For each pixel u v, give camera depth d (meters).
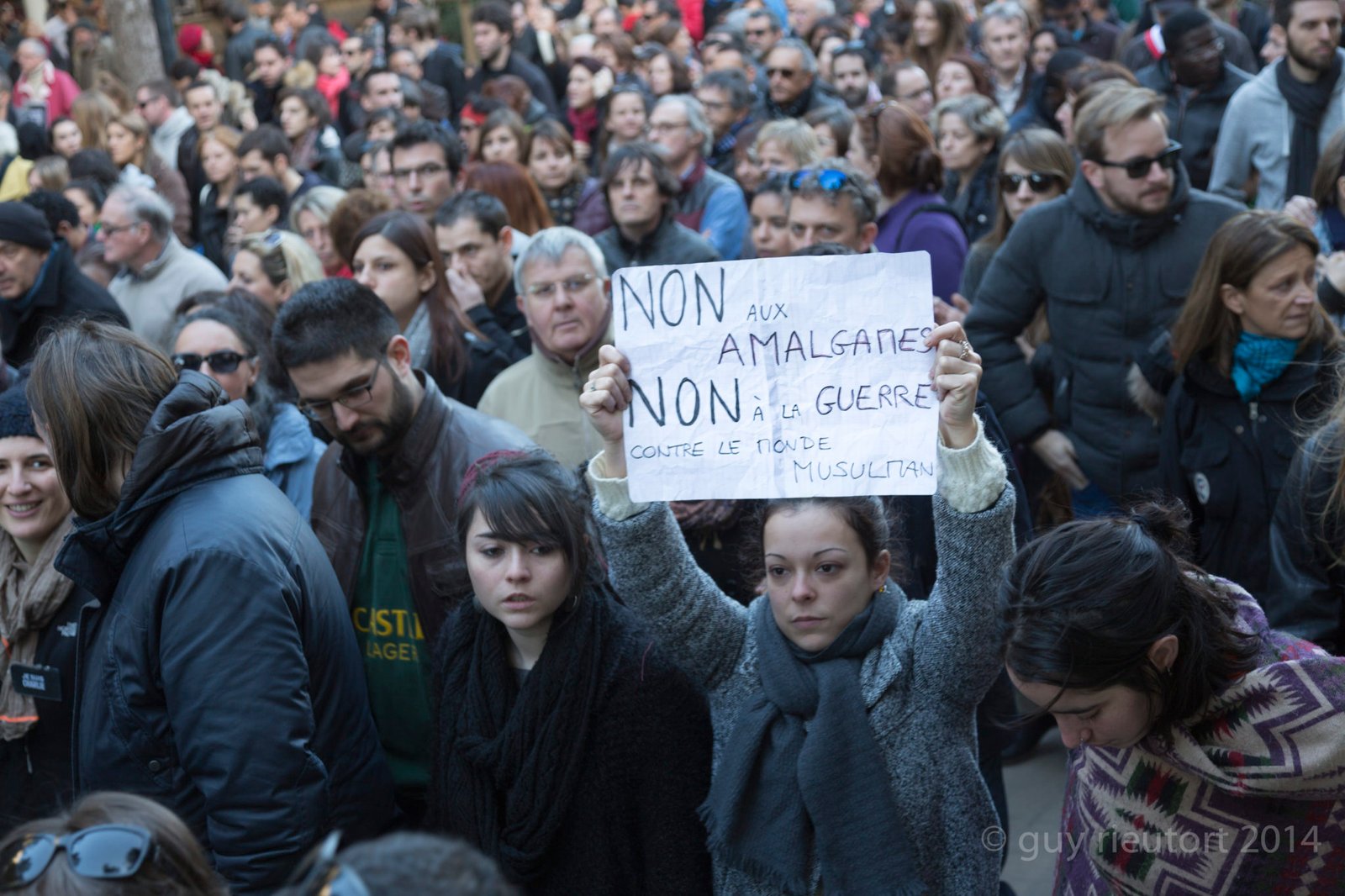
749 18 10.75
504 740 2.30
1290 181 5.49
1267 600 2.87
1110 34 9.78
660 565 2.28
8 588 2.87
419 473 2.88
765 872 2.15
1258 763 1.81
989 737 3.16
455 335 4.20
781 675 2.23
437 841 1.11
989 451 2.09
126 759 2.34
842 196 3.89
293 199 7.84
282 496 2.53
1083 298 4.01
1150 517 1.99
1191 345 3.43
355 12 17.30
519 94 9.32
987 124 6.04
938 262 4.98
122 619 2.33
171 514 2.36
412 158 5.86
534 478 2.31
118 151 8.80
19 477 2.75
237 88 10.95
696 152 6.68
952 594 2.14
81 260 6.50
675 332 2.16
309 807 2.29
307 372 2.76
